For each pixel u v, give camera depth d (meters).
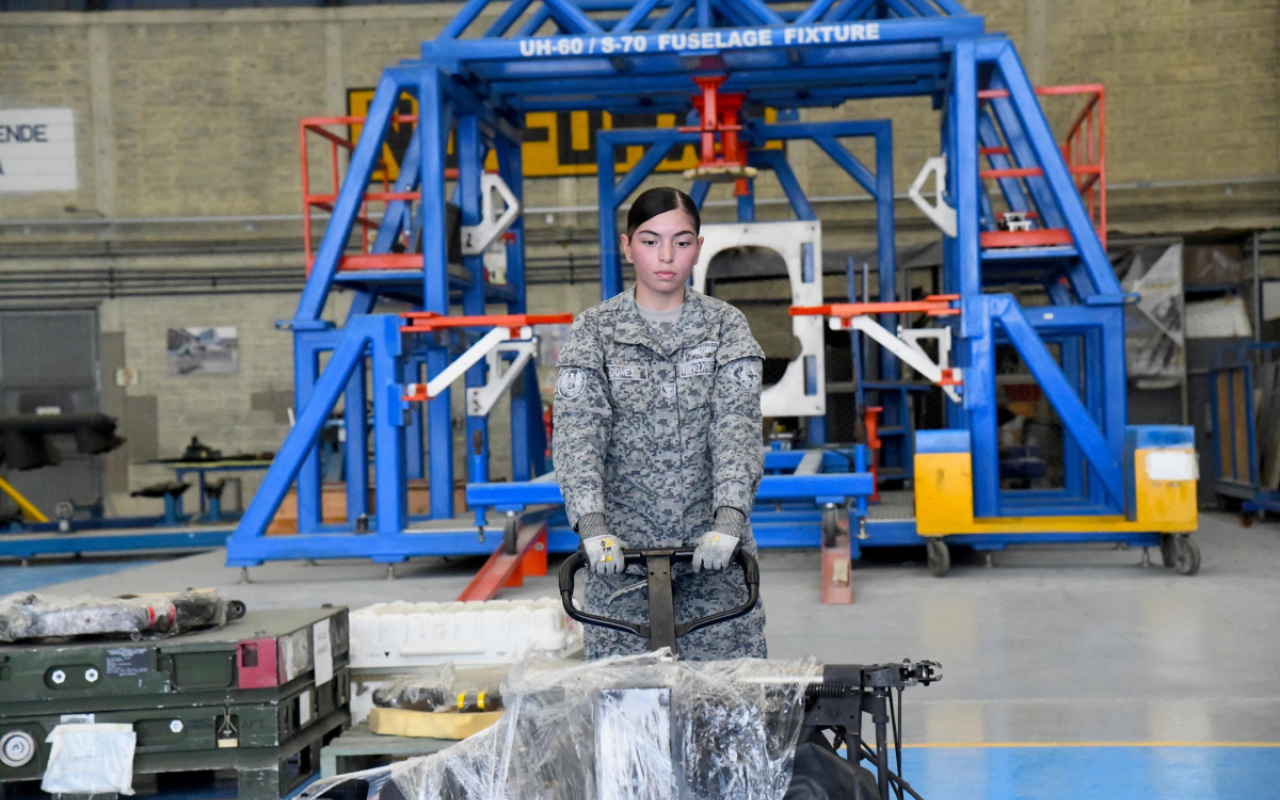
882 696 1.70
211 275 14.48
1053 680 4.21
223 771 3.46
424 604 3.99
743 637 2.19
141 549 10.48
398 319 7.37
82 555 11.18
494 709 3.04
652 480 2.18
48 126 14.55
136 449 14.52
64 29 14.52
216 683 3.06
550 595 6.71
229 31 14.56
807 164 14.32
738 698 1.68
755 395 2.13
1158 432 6.93
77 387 14.53
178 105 14.56
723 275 11.40
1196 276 12.19
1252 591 6.24
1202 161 13.70
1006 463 11.95
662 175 14.54
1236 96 13.63
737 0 7.91
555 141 14.49
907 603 6.12
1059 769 3.25
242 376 14.52
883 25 7.38
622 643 2.17
